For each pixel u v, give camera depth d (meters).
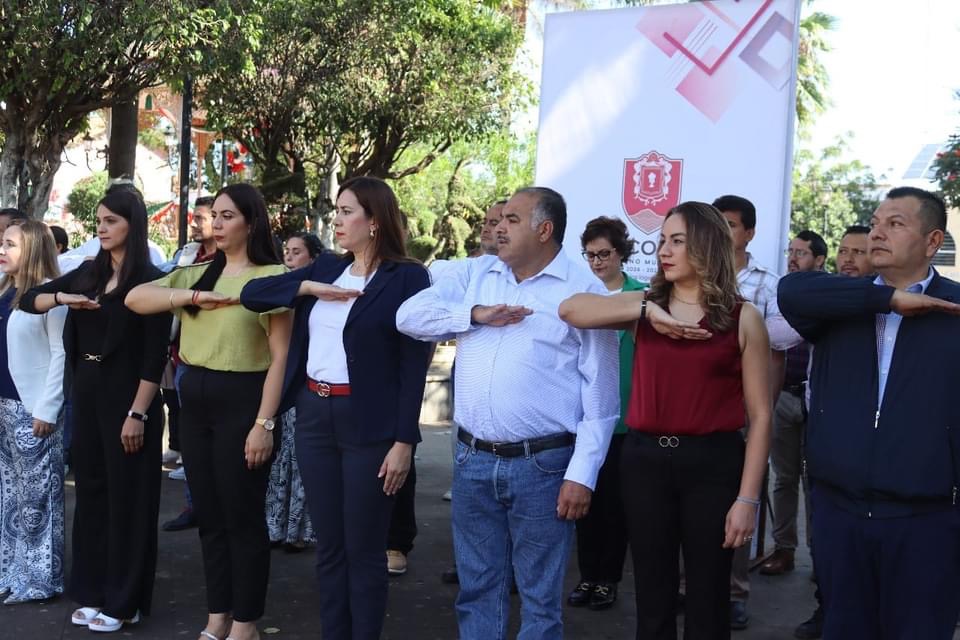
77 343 4.40
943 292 3.07
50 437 4.70
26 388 4.64
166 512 6.35
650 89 5.44
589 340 3.38
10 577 4.77
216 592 4.15
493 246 5.20
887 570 3.05
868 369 3.08
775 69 5.18
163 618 4.57
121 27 9.52
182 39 9.75
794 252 5.75
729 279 3.20
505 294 3.48
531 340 3.37
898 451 2.98
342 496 3.75
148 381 4.27
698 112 5.33
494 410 3.36
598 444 3.30
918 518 2.99
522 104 17.05
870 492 3.03
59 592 4.77
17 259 4.60
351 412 3.66
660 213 5.43
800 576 5.64
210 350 3.98
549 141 5.68
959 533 3.00
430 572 5.46
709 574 3.24
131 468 4.34
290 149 16.33
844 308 3.04
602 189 5.57
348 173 16.95
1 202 10.66
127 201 4.30
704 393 3.20
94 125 22.98
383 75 14.72
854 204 46.12
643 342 3.29
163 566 5.32
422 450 8.77
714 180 5.31
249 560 4.06
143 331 4.31
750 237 4.60
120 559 4.36
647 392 3.26
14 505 4.78
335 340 3.71
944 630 3.02
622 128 5.51
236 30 10.40
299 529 5.70
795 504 5.64
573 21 5.61
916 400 2.98
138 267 4.32
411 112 15.10
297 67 14.02
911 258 3.08
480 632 3.49
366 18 13.59
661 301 3.29
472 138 16.45
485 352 3.41
